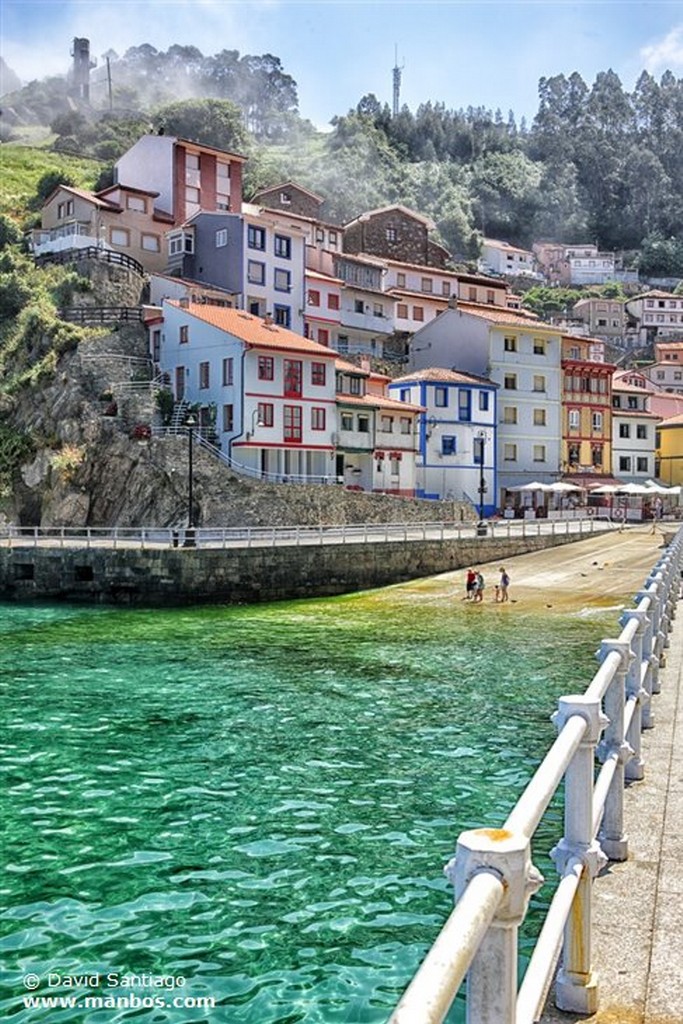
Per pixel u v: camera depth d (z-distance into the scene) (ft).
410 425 236.84
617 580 148.77
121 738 62.13
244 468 194.70
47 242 260.21
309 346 210.38
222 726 65.46
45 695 76.33
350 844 42.73
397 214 370.73
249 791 50.60
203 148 282.15
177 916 35.37
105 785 51.70
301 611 131.64
